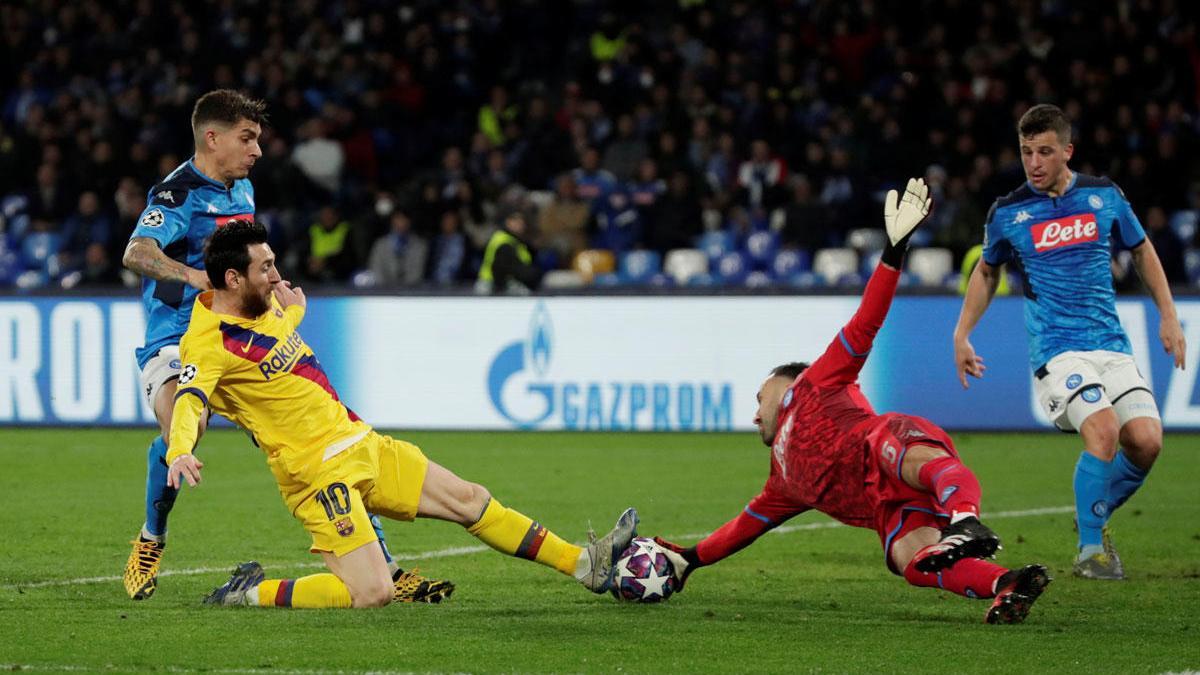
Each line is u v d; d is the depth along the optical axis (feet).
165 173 81.46
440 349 63.26
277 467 26.30
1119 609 27.91
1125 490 32.99
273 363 25.94
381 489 26.68
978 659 23.24
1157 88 81.66
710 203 78.38
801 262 73.97
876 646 24.23
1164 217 70.28
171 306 29.30
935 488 24.26
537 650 23.82
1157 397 59.72
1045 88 80.48
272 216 79.82
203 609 27.37
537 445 58.34
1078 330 32.53
